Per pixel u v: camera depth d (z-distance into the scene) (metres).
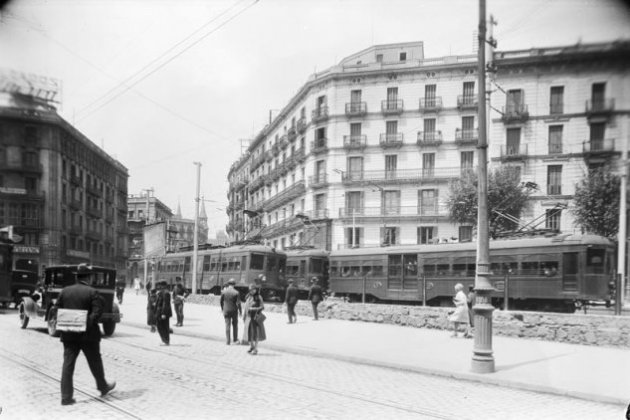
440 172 45.50
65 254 24.45
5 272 21.80
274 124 62.06
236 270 32.84
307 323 20.20
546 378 9.77
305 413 7.11
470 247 24.45
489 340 10.52
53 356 11.65
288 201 57.06
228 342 15.05
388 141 46.72
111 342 14.85
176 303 19.47
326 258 34.47
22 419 6.59
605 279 20.05
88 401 7.51
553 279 21.11
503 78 27.45
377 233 46.69
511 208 32.12
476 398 8.51
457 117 45.50
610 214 24.12
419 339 15.62
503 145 32.72
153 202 82.69
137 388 8.45
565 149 28.45
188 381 9.15
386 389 9.03
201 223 97.88
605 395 8.40
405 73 46.88
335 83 48.78
